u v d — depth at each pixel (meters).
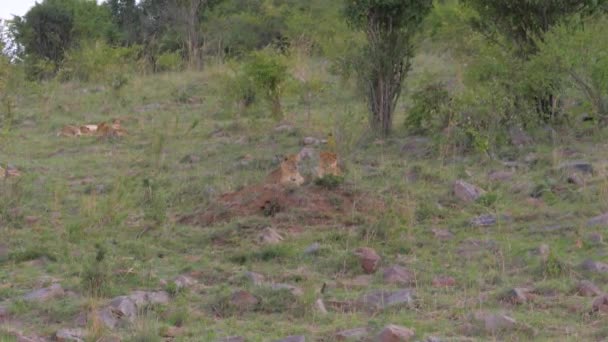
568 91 14.55
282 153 14.59
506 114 14.03
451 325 7.03
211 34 33.12
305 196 10.90
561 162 12.18
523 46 14.97
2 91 20.12
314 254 9.30
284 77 18.11
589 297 7.60
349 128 15.41
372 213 10.51
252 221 10.46
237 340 6.82
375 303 7.66
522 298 7.55
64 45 32.22
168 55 28.67
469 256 9.03
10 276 8.93
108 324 7.24
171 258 9.51
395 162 13.26
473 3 15.54
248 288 8.10
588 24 14.52
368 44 15.70
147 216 10.89
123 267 8.87
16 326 7.37
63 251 9.62
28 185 13.01
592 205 10.42
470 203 10.97
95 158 15.77
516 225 10.01
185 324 7.38
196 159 14.89
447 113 14.62
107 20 36.72
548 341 6.54
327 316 7.41
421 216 10.53
